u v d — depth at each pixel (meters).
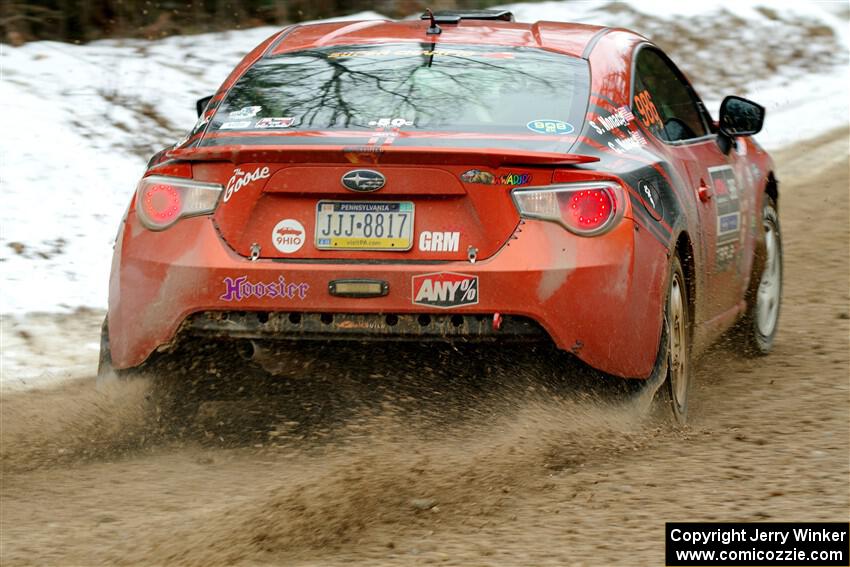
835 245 40.00
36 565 14.61
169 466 19.09
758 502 16.39
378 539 15.17
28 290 31.84
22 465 19.19
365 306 18.06
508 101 20.16
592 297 18.11
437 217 18.27
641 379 18.95
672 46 78.62
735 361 26.59
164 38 58.34
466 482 17.41
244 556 14.62
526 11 77.69
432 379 18.88
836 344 27.84
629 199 18.83
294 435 20.38
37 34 56.19
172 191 18.97
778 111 70.31
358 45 22.23
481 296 17.95
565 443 18.94
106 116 44.56
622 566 14.16
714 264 23.31
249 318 18.34
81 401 21.17
